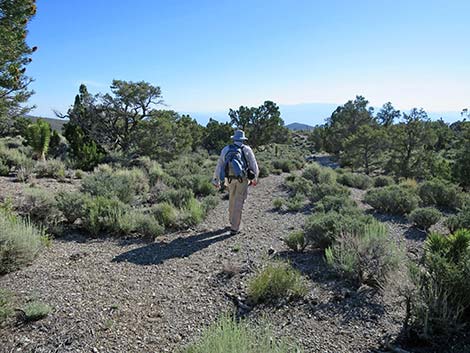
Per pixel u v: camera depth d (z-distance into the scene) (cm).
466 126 1708
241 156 645
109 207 657
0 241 411
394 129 3073
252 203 1011
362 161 3212
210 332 255
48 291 366
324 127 5344
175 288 400
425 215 674
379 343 287
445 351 270
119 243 577
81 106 2280
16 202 730
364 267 399
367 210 864
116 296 370
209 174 1373
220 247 569
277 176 1594
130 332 300
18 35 965
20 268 425
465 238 342
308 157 4409
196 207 770
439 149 3800
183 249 555
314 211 846
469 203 731
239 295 378
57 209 654
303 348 279
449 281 304
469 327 296
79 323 306
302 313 339
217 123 3806
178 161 1828
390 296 359
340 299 365
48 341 277
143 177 1197
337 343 288
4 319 293
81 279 409
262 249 557
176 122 2447
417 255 507
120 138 2342
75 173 1278
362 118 4519
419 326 295
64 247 534
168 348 278
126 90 2205
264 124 3722
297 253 529
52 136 1902
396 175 2758
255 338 270
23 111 1252
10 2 895
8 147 1827
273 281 376
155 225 623
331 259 438
